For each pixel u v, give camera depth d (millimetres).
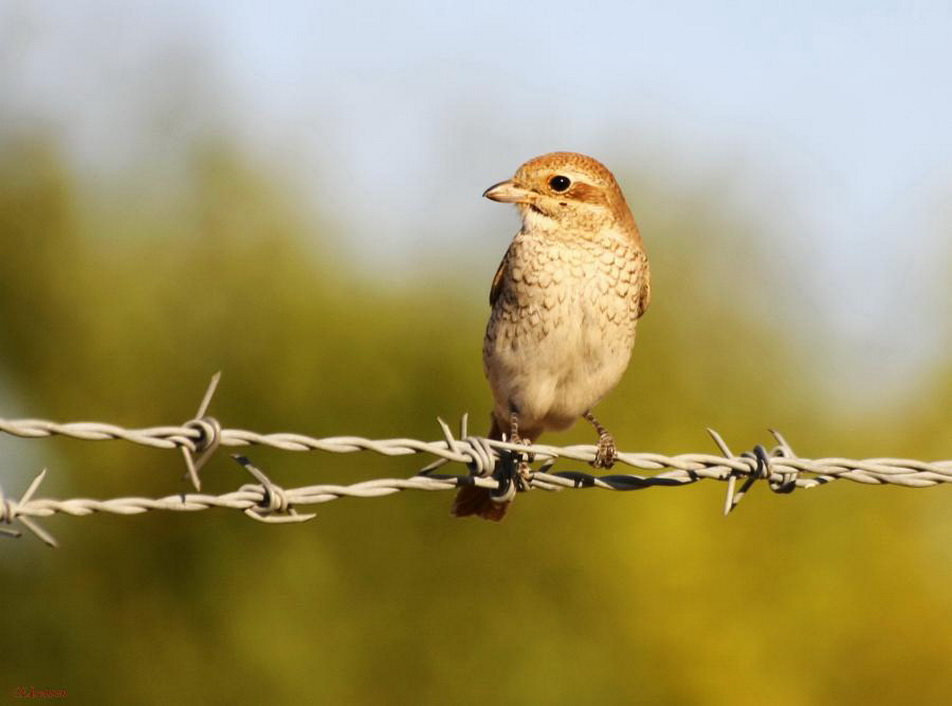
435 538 14664
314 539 14797
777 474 6586
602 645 14141
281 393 15969
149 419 16875
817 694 14492
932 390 17141
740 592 14195
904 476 6684
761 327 17047
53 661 15203
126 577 15367
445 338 15984
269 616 14602
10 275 17688
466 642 14367
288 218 17406
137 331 17141
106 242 17922
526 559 14383
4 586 15250
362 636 14508
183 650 15070
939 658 14680
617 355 8461
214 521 15141
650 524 14133
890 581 14766
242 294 16953
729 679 14117
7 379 17453
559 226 8336
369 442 5938
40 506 5250
